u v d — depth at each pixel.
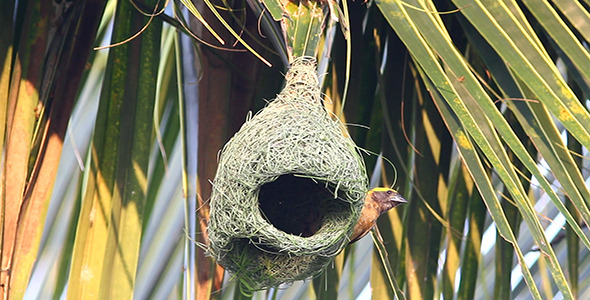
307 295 7.38
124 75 5.87
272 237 5.50
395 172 6.10
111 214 5.64
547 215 7.41
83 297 5.50
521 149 4.70
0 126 5.64
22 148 5.84
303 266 5.77
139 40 5.91
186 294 5.71
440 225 6.09
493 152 4.68
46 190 5.94
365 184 5.79
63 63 6.14
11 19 5.88
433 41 4.89
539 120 5.24
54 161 6.00
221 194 5.59
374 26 6.15
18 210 5.71
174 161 6.98
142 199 5.71
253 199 5.55
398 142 6.12
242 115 6.14
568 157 5.22
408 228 6.08
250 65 6.22
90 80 6.94
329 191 5.85
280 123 5.68
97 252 5.61
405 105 6.15
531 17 5.97
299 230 6.46
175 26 5.93
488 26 4.83
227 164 5.62
